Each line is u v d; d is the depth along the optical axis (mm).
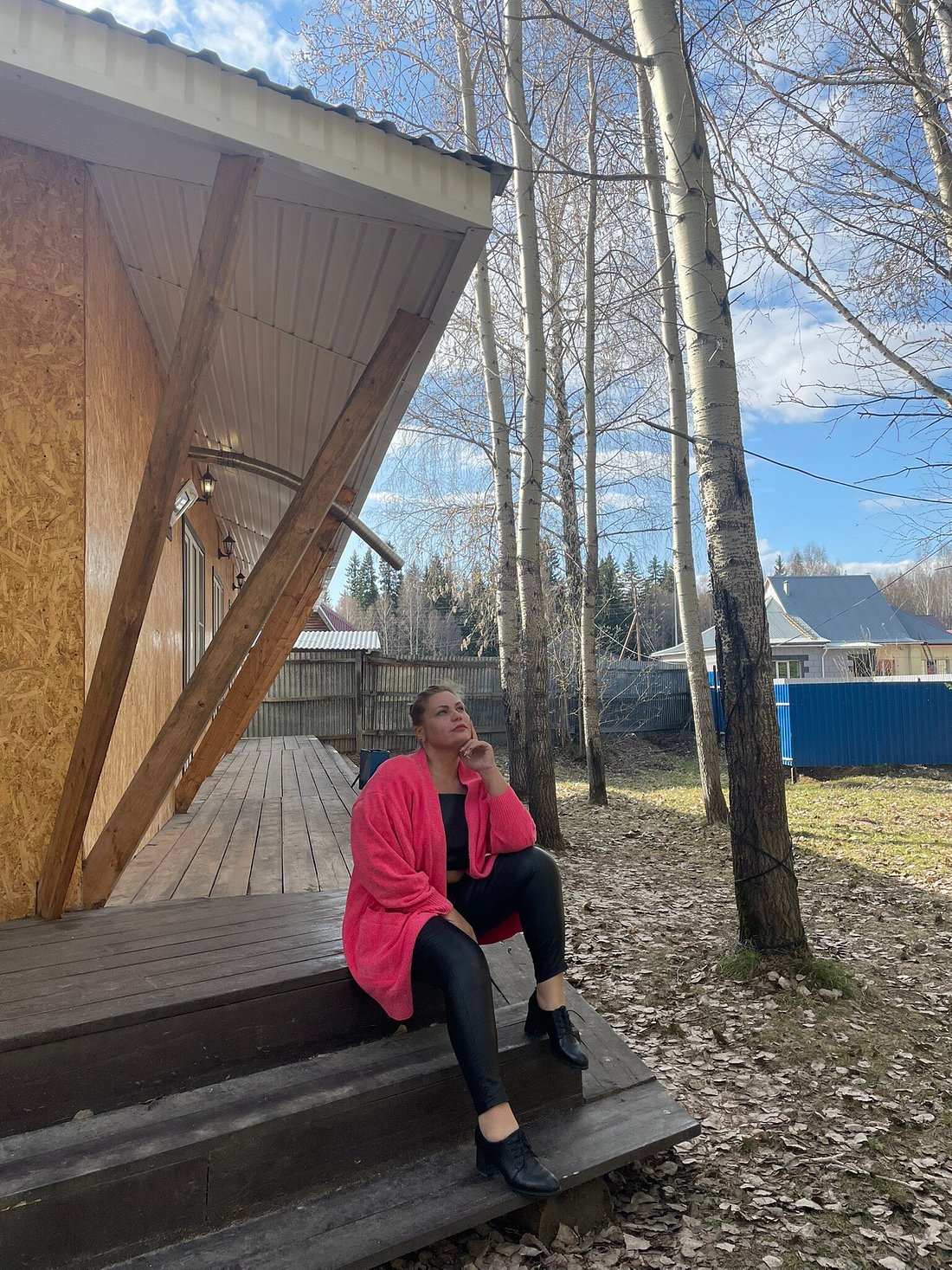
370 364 3084
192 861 4168
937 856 7742
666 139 4809
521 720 9586
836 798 12203
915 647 31297
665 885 6887
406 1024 2633
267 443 6402
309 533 2957
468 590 14664
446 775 2586
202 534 9102
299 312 3742
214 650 2928
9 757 3012
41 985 2332
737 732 4625
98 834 3541
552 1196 2305
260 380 4922
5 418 2996
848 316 6066
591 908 6086
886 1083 3332
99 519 3391
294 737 16203
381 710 18266
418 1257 2213
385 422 4508
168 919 3031
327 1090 2219
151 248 3730
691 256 4801
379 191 2553
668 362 9969
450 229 2750
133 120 2352
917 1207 2510
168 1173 1940
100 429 3395
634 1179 2650
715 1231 2379
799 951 4457
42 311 3072
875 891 6504
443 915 2307
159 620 5398
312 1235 1991
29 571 3039
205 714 2975
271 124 2410
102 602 3463
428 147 2641
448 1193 2158
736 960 4547
